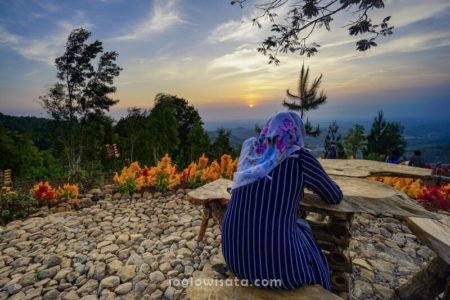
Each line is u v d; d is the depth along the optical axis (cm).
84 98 1711
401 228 337
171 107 2427
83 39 1631
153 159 2364
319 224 188
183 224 352
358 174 283
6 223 398
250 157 144
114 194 511
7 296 219
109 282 224
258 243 124
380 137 2186
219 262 176
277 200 123
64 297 210
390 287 215
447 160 814
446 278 174
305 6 228
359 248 280
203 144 2181
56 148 2020
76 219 389
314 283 131
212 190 264
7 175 725
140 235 318
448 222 185
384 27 214
